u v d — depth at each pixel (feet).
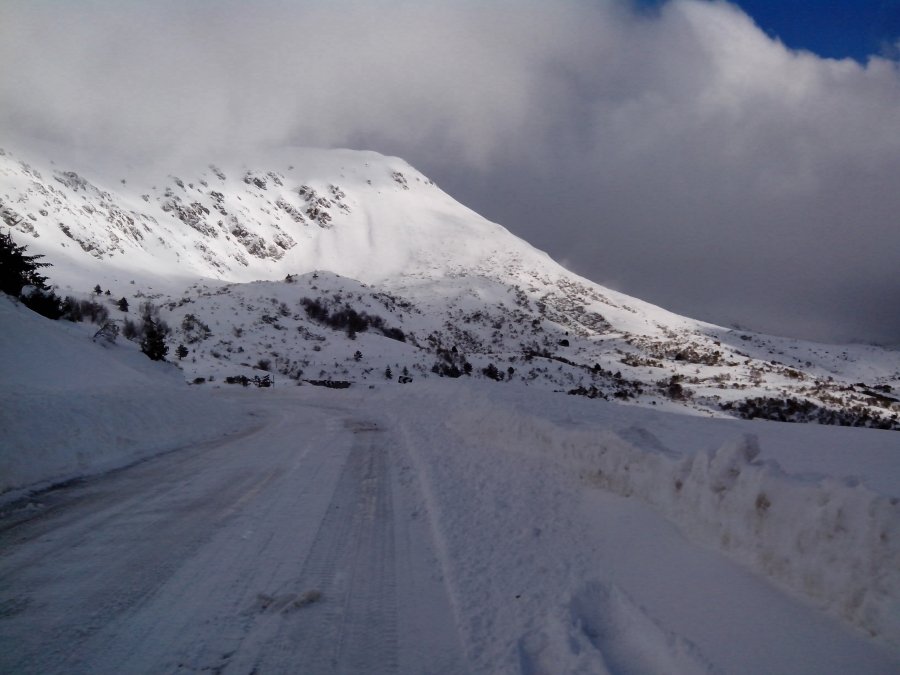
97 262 482.69
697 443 27.27
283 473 31.45
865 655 10.39
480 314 581.12
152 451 36.45
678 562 15.48
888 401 229.86
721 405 198.39
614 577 15.71
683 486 17.90
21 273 75.25
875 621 10.87
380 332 353.92
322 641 12.95
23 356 44.16
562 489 24.59
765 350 640.58
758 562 14.02
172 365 95.96
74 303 133.59
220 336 250.98
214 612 14.16
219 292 339.98
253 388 133.08
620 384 277.44
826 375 537.24
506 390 59.11
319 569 17.12
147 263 556.92
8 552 17.70
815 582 12.35
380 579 16.49
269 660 12.11
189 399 53.06
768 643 11.18
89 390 40.73
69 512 22.09
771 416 182.70
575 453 26.50
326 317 330.95
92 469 29.48
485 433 38.91
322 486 28.27
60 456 28.35
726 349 552.82
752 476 14.96
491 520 21.30
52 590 15.06
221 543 19.10
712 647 11.36
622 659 12.26
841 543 11.97
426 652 12.55
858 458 23.94
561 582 15.74
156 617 13.78
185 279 546.26
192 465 33.09
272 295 340.18
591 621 13.82
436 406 62.59
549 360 322.75
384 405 83.30
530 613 14.17
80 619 13.53
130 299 361.51
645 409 52.65
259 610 14.37
